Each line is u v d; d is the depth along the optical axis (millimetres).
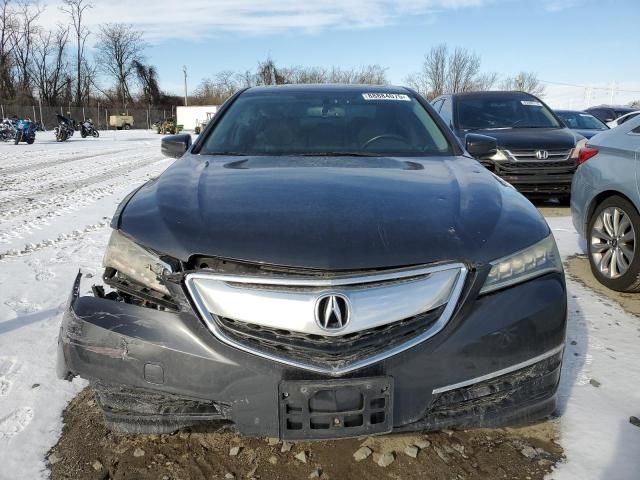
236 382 1857
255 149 3127
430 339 1877
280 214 2062
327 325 1803
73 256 5316
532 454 2195
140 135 42656
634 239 3975
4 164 14859
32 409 2557
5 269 4840
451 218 2090
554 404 2107
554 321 2023
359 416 1838
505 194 2438
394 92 3764
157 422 2004
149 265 2002
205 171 2639
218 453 2227
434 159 2969
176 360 1896
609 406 2525
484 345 1918
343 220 2012
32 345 3240
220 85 65875
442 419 1950
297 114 3432
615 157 4207
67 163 15414
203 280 1901
